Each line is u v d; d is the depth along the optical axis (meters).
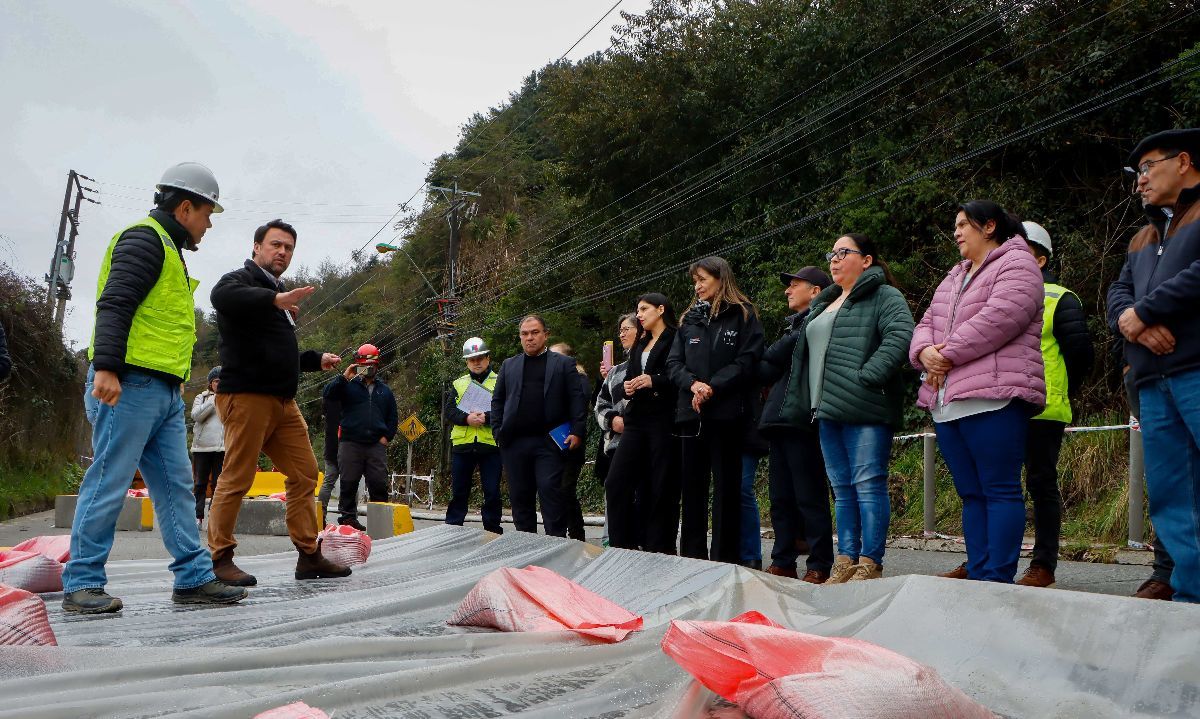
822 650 1.99
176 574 4.14
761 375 5.21
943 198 13.44
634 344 6.02
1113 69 11.59
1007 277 3.77
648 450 5.63
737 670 1.97
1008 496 3.69
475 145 48.72
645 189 20.94
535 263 25.72
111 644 3.06
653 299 5.74
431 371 29.94
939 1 14.72
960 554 7.57
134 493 10.45
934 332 4.12
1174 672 1.99
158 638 3.19
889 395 4.43
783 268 15.31
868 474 4.41
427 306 41.19
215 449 10.66
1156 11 11.41
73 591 3.83
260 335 4.80
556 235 24.83
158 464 4.14
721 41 19.28
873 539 4.37
